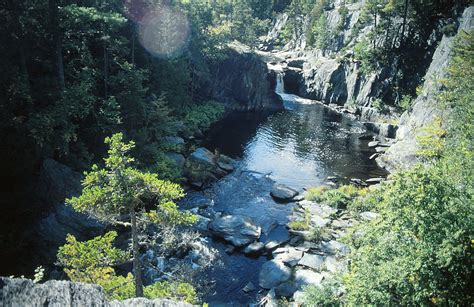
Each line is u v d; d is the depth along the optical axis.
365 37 85.69
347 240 23.56
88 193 14.41
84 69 35.41
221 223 32.72
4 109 28.77
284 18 144.25
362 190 39.09
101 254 15.62
